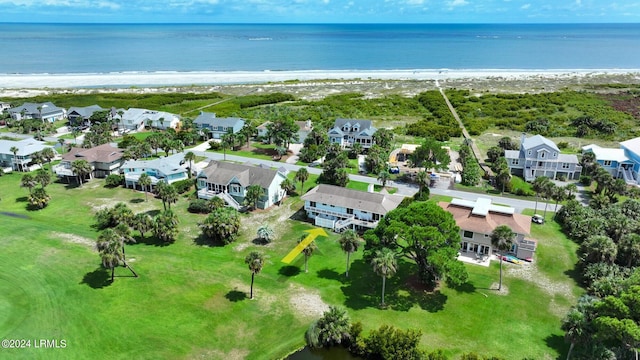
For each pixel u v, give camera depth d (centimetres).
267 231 7375
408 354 4709
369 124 13162
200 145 13362
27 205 8856
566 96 19162
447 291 6116
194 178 10206
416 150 10606
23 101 17950
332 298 5947
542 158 10625
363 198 7956
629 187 9888
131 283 6150
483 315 5619
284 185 9081
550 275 6550
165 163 10031
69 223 8069
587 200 9362
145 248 7175
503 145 12425
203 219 8356
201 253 7069
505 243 5997
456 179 10394
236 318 5519
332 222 7962
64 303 5691
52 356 4803
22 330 5181
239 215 8100
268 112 17112
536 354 4928
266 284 6250
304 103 18875
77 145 12694
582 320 4553
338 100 19312
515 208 8906
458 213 7331
